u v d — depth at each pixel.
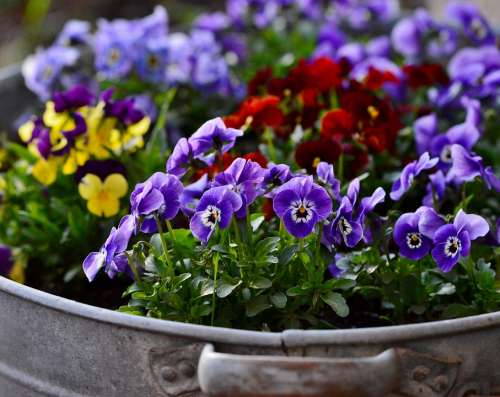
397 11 1.51
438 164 1.08
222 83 1.29
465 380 0.87
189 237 0.98
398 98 1.27
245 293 0.93
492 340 0.86
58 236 1.11
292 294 0.93
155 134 1.14
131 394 0.88
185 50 1.29
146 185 0.92
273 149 1.09
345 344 0.84
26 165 1.17
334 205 0.96
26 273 1.13
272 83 1.15
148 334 0.86
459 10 1.30
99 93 1.29
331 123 1.09
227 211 0.91
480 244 0.99
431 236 0.94
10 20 2.52
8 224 1.14
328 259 0.95
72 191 1.13
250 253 0.94
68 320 0.88
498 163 1.15
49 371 0.90
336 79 1.16
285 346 0.84
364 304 1.02
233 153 1.17
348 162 1.11
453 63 1.26
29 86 1.28
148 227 0.95
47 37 2.31
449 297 1.00
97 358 0.88
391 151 1.13
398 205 1.08
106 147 1.10
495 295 0.94
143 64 1.27
